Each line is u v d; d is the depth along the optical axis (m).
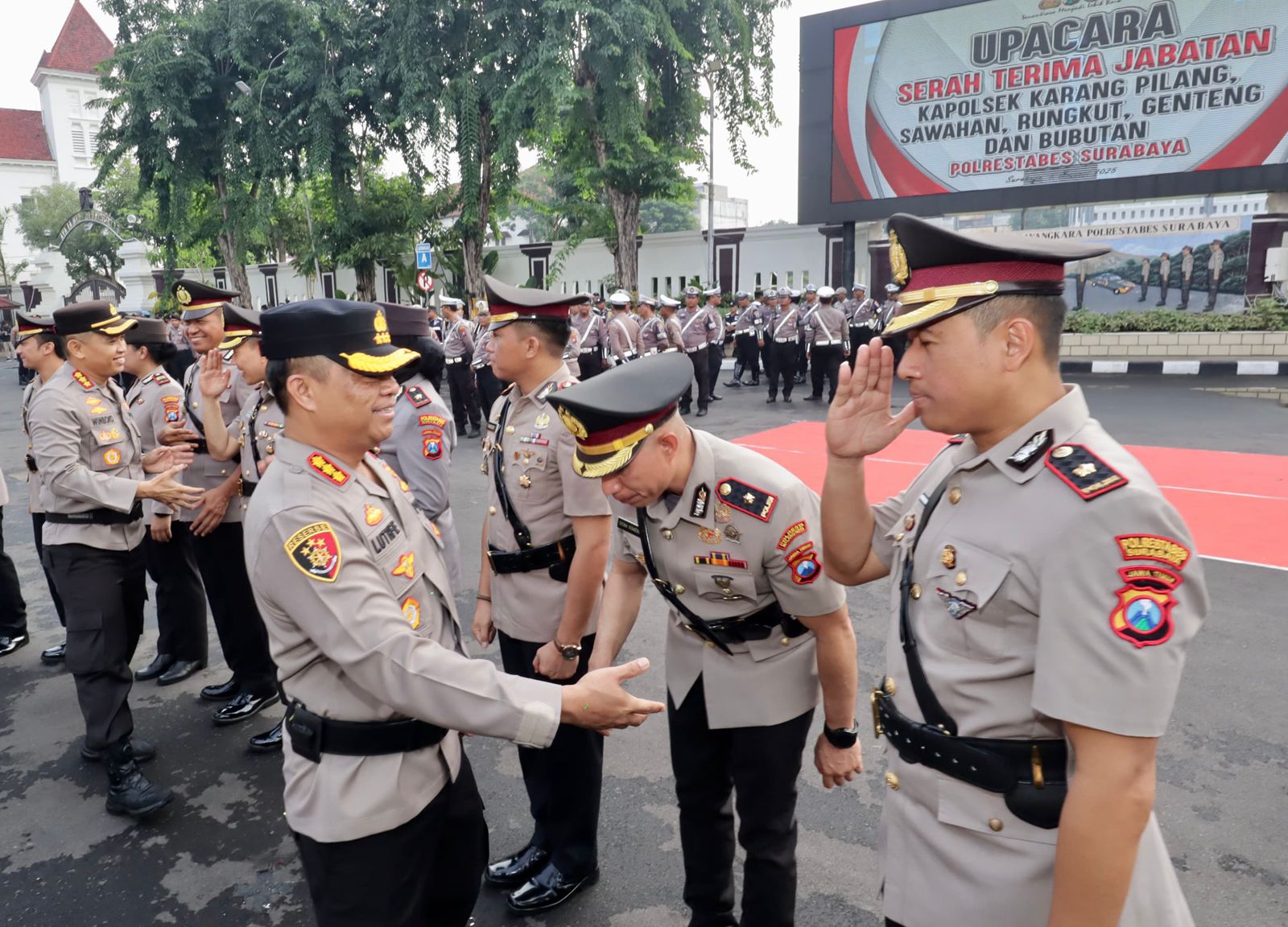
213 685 4.14
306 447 1.66
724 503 1.84
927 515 1.39
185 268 31.25
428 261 18.91
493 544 2.67
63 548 3.09
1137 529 1.11
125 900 2.65
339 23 19.27
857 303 15.19
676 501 1.92
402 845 1.68
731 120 20.19
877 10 14.84
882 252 19.72
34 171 56.75
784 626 1.96
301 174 20.97
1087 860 1.11
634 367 1.91
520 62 17.83
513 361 2.55
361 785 1.64
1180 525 1.12
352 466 1.74
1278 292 15.23
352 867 1.64
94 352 3.33
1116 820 1.10
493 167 19.23
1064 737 1.23
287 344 1.60
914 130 14.98
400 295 26.98
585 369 13.57
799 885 2.60
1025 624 1.21
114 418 3.46
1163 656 1.08
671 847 2.83
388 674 1.54
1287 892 2.47
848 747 2.04
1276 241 15.26
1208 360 14.26
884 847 1.46
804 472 8.36
